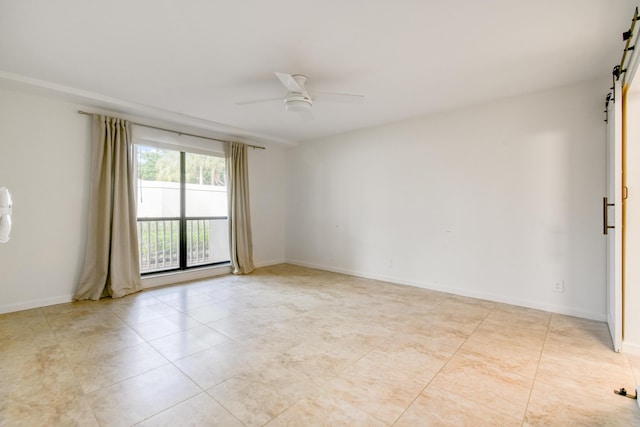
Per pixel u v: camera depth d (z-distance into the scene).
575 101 2.98
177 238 4.62
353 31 2.13
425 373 1.98
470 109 3.62
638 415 1.58
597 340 2.46
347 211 4.89
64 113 3.38
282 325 2.79
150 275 4.15
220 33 2.16
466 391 1.79
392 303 3.42
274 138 5.18
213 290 3.94
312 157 5.36
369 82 2.96
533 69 2.68
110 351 2.27
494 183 3.46
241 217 4.96
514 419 1.55
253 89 3.15
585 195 2.94
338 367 2.06
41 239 3.25
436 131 3.90
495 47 2.33
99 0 1.80
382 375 1.96
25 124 3.14
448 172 3.80
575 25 2.04
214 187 4.97
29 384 1.85
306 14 1.95
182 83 3.00
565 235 3.04
